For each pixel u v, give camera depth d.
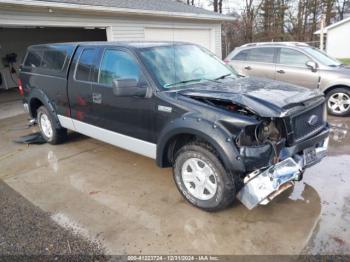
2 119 7.68
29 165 4.56
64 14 8.34
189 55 3.99
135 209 3.22
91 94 4.09
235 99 2.82
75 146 5.30
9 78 13.48
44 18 7.93
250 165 2.66
